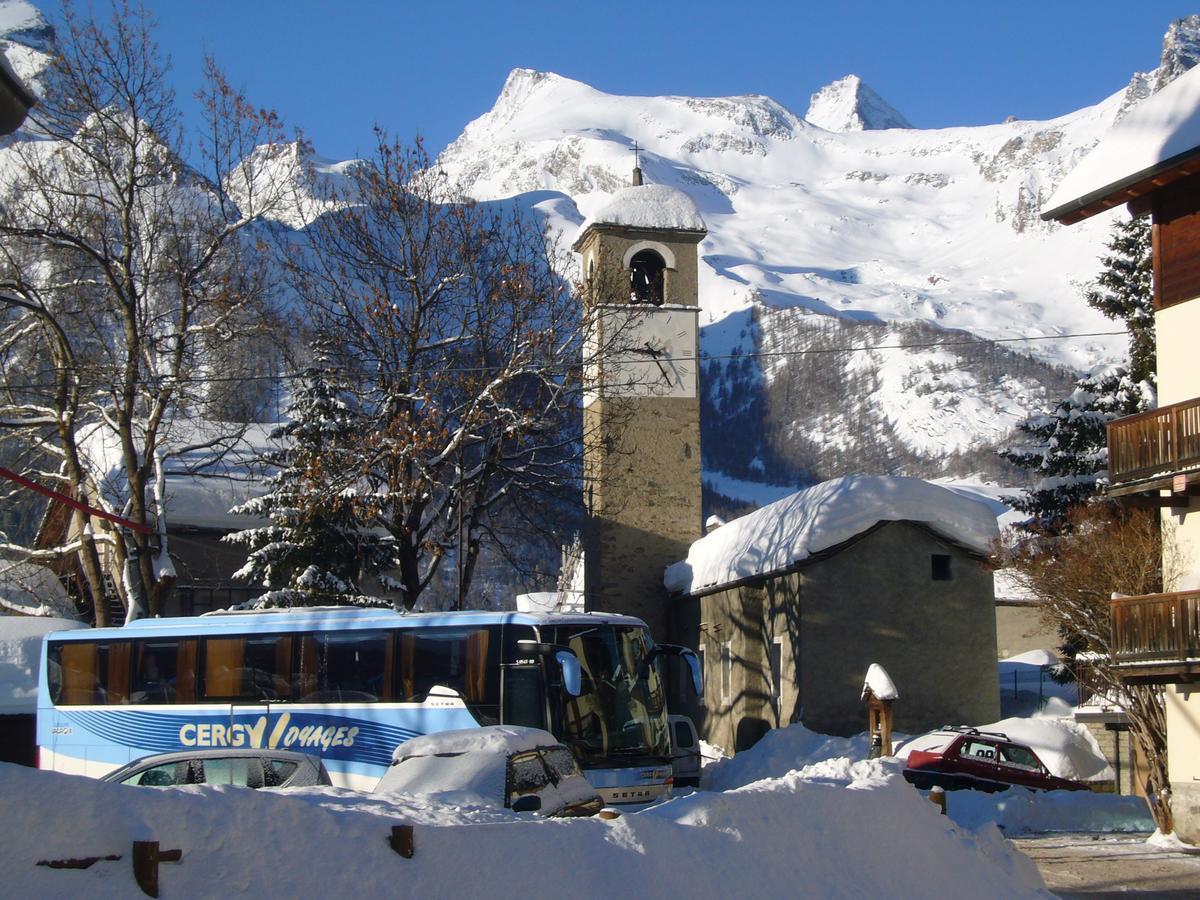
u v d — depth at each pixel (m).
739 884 10.55
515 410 34.00
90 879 7.03
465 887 8.68
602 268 42.94
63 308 32.28
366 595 35.69
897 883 12.23
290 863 7.90
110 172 30.44
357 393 34.34
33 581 40.00
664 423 43.53
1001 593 41.66
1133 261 42.34
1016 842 21.25
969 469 197.75
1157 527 27.20
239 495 43.09
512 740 14.44
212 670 24.08
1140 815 23.91
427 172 35.97
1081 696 35.50
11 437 33.69
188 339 32.19
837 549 32.75
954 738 28.58
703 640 39.31
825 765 14.52
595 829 9.94
